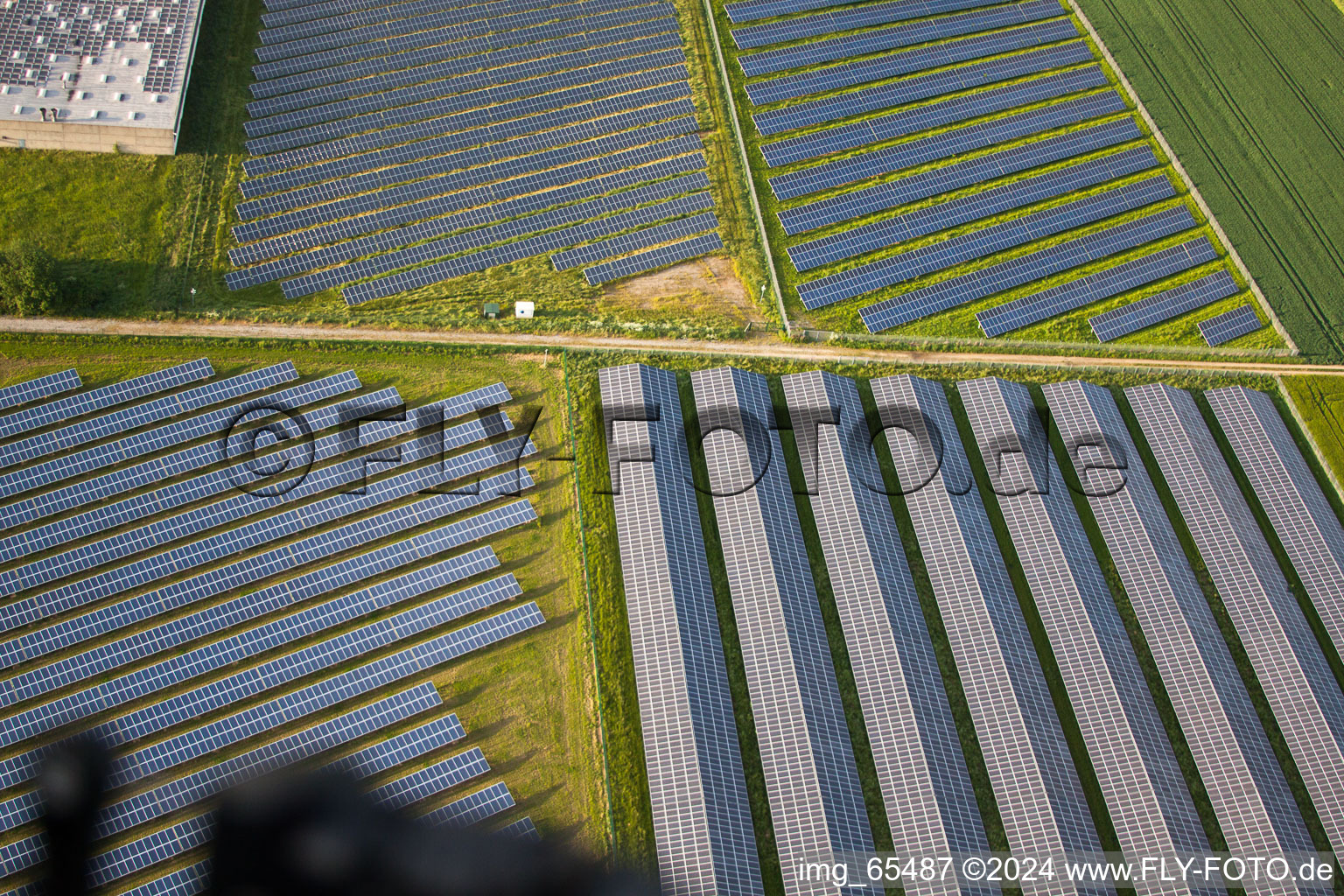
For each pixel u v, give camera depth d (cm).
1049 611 6178
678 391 6888
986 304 7781
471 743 5538
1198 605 6331
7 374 6588
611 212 8019
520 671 5781
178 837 5053
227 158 7975
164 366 6756
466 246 7681
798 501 6475
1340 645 6259
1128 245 8244
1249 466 7000
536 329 7219
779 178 8294
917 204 8331
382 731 5553
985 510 6588
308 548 6050
